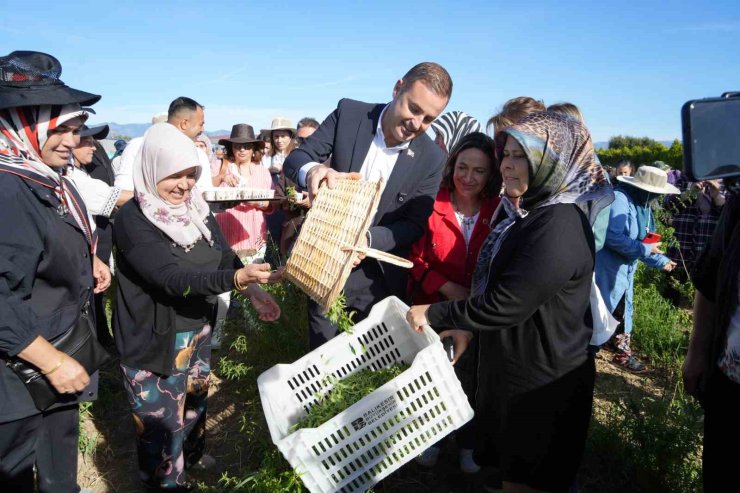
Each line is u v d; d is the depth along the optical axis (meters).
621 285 5.21
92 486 3.43
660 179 5.15
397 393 2.30
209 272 2.65
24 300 2.28
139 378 2.85
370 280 3.44
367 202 2.37
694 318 2.65
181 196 2.85
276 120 8.79
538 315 2.33
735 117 1.42
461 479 3.49
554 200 2.29
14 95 2.28
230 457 3.67
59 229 2.37
